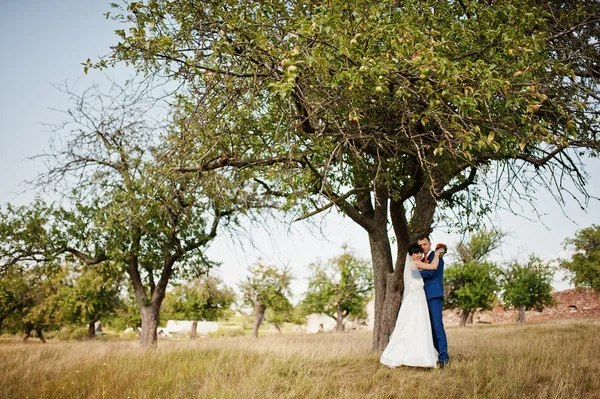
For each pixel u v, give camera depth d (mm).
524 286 33406
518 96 4898
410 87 4949
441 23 6242
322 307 42219
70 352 12078
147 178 10344
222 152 7020
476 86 4824
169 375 6934
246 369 7156
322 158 6891
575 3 6898
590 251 31984
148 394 5914
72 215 14922
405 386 5582
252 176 8531
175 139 6984
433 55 4551
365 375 6352
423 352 6480
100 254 15531
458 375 5953
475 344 10141
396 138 5586
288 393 5652
